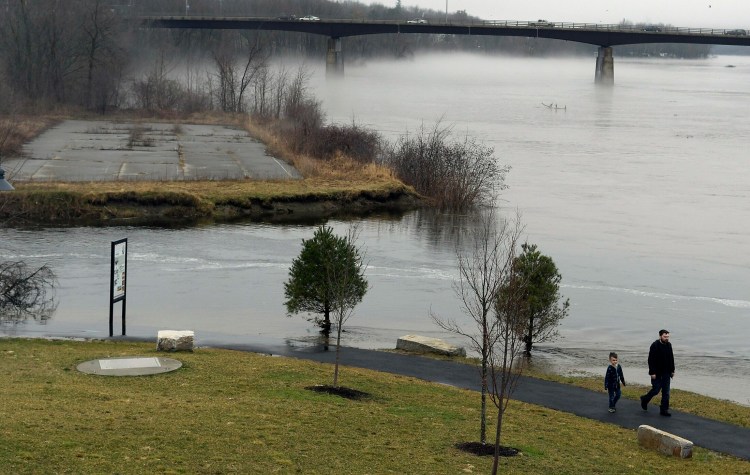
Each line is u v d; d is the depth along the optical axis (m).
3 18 122.94
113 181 59.72
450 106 163.00
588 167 85.19
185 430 17.94
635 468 18.55
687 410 23.45
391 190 62.12
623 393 24.95
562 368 27.83
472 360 27.64
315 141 76.12
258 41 183.75
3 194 52.78
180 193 55.53
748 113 165.38
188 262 42.62
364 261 43.75
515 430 20.53
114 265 28.62
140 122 104.62
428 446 18.66
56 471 15.18
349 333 31.22
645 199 67.31
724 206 65.06
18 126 85.19
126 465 15.77
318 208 58.91
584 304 37.16
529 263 30.33
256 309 34.41
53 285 36.75
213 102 128.75
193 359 24.53
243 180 62.78
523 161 88.06
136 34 155.75
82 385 21.02
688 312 36.50
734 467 19.23
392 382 24.14
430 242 49.25
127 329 30.28
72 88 116.94
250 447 17.33
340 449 17.78
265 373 23.52
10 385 20.56
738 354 30.84
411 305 35.69
